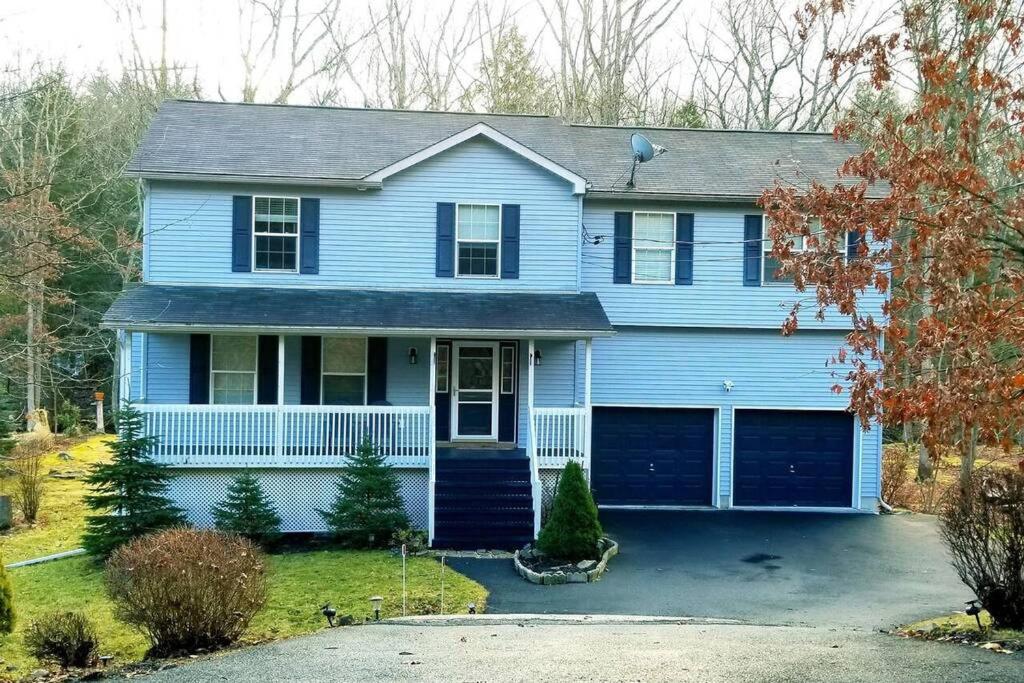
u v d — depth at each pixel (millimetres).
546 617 11367
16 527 17328
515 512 15961
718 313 19484
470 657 8359
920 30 11680
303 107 21188
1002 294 11320
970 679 7242
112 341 34375
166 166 17609
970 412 8672
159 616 8969
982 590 9680
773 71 35906
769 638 9570
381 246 18328
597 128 22516
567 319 17266
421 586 12914
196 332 16672
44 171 25719
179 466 16047
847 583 13516
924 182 9930
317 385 18109
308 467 16375
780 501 19750
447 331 16578
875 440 19750
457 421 18625
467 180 18469
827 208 10148
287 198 18203
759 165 20734
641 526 17531
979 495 9812
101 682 7801
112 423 33719
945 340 8734
